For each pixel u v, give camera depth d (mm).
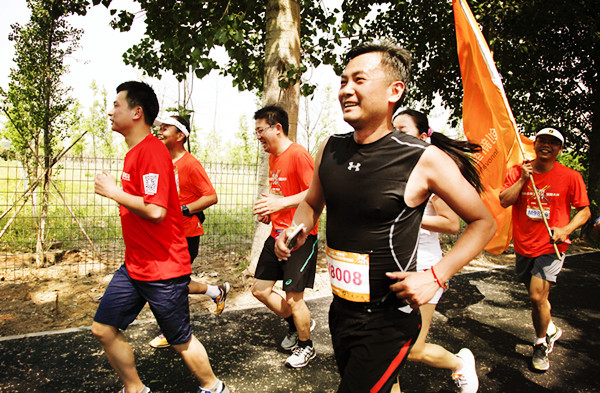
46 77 5574
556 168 3299
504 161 3680
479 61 3645
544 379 3064
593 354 3523
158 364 3064
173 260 2299
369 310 1618
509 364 3287
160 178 2213
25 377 2838
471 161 1673
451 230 2484
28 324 3750
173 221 2334
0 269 5242
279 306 3199
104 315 2264
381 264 1563
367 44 1571
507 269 6566
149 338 3496
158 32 5766
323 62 5613
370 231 1557
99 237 7012
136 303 2340
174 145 3645
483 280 5844
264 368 3072
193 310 4266
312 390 2797
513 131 3584
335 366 3139
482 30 7004
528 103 9266
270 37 5008
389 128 1601
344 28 5355
